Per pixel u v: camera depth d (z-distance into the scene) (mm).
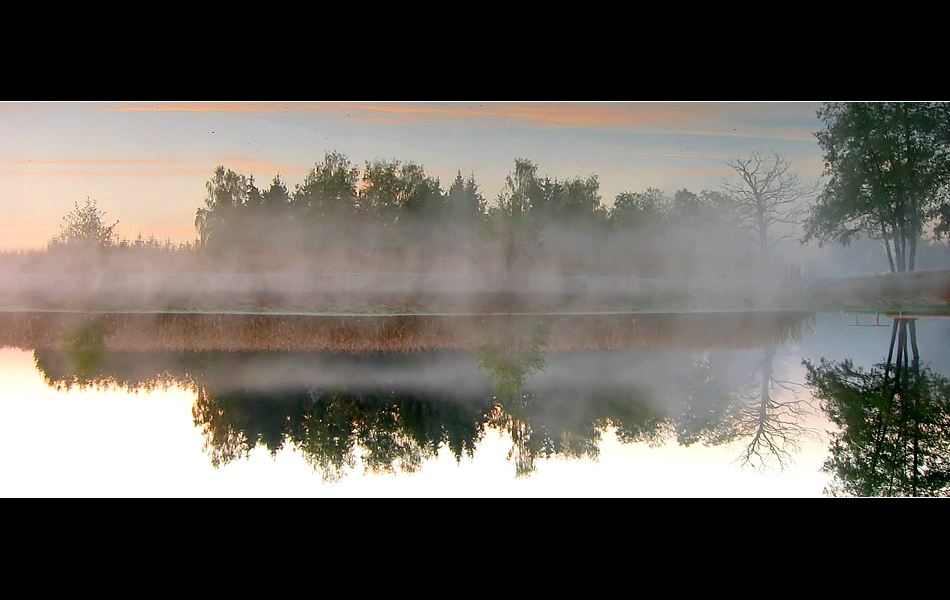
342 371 15711
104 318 18781
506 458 11695
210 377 15180
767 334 18391
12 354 16750
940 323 18859
